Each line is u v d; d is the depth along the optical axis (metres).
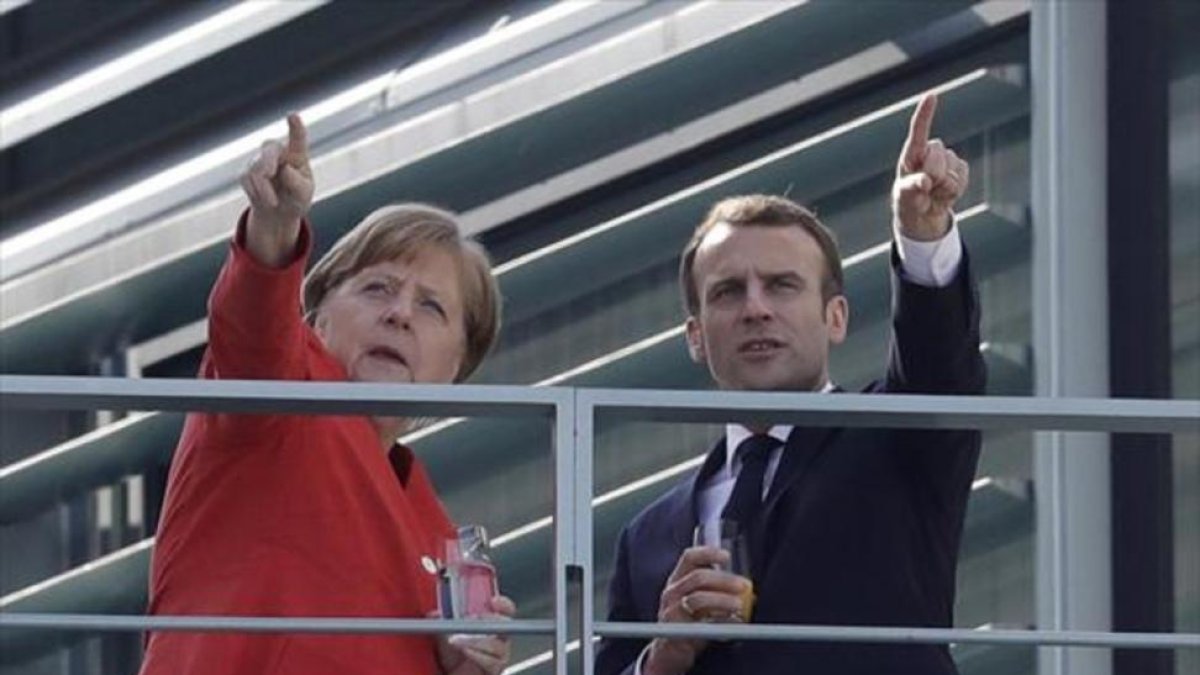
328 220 19.92
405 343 11.98
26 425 19.86
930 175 11.57
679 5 20.03
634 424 19.23
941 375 11.81
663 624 10.76
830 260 12.70
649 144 19.94
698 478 12.46
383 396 10.55
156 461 19.84
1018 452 19.11
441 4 20.11
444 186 19.97
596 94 19.94
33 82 19.97
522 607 19.55
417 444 19.69
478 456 19.75
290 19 19.98
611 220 19.83
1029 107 19.56
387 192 19.91
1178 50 19.27
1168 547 18.61
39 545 19.75
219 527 11.27
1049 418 10.77
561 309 19.67
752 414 10.69
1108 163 19.30
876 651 11.95
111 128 19.97
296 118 10.67
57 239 19.94
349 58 20.06
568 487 10.65
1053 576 18.72
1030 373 19.41
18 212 19.97
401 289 12.05
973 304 11.81
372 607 11.26
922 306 11.73
